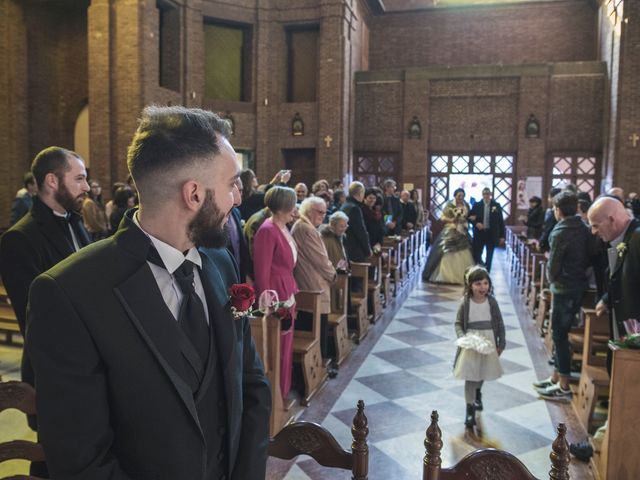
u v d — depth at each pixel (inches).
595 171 695.1
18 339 266.1
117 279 50.0
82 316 47.6
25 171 613.6
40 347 47.0
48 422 46.6
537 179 709.3
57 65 652.7
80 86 652.1
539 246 330.6
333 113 668.1
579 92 693.3
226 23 672.4
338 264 239.9
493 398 199.0
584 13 754.2
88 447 47.0
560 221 201.2
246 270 189.3
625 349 131.5
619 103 612.1
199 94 633.6
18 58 604.1
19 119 606.2
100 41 553.3
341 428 171.3
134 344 48.9
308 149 699.4
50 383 46.6
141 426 49.4
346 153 694.5
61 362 46.8
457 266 434.3
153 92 563.2
